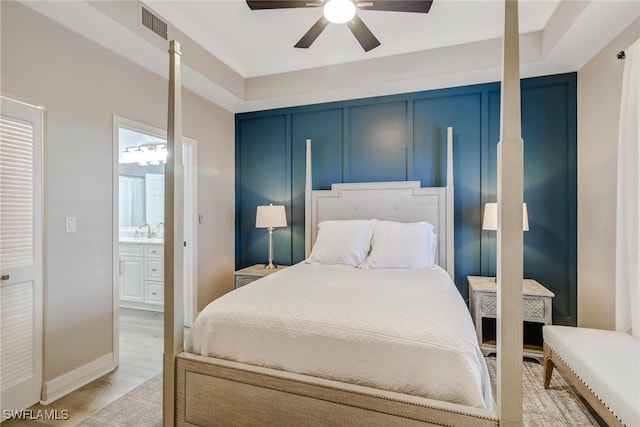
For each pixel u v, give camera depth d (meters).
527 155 2.99
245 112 4.02
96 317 2.31
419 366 1.22
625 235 2.08
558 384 2.20
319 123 3.71
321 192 3.54
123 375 2.34
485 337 2.81
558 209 2.91
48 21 2.00
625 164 2.06
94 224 2.30
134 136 4.29
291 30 2.72
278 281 2.17
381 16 2.51
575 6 2.12
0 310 1.79
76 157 2.17
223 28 2.69
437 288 2.00
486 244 3.11
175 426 1.50
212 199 3.66
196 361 1.47
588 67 2.66
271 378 1.34
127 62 2.55
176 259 1.52
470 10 2.43
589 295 2.67
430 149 3.30
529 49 2.65
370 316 1.41
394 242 2.81
